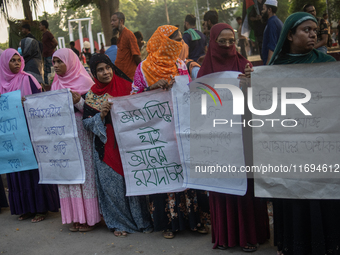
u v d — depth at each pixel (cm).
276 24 427
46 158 367
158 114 321
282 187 261
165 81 312
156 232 344
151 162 326
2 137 388
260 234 294
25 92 409
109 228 348
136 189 332
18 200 400
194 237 325
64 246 327
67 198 361
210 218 333
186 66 354
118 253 304
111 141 340
